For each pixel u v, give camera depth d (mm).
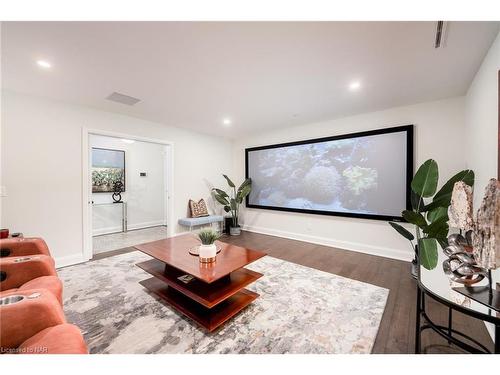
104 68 2094
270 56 1902
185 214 4648
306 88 2545
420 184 2426
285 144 4492
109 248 3812
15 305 953
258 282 2482
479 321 1747
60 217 2963
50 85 2471
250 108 3277
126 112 3463
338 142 3793
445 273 1340
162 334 1616
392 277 2619
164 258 2078
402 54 1865
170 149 4336
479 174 2139
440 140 2920
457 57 1908
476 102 2225
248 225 5281
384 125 3342
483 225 1015
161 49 1791
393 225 2762
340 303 2043
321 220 4066
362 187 3547
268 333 1631
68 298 2117
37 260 1571
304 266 2971
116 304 2016
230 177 5605
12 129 2623
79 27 1511
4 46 1725
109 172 5043
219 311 1793
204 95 2756
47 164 2863
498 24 1489
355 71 2166
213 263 1946
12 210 2637
